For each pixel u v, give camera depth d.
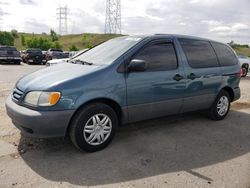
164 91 4.59
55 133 3.66
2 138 4.39
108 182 3.23
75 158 3.81
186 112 5.20
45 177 3.29
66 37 112.62
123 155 3.96
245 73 16.27
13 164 3.58
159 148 4.27
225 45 6.04
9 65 23.09
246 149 4.38
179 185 3.21
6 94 7.87
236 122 5.83
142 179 3.32
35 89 3.68
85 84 3.78
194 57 5.14
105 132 4.10
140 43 4.44
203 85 5.23
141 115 4.45
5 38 90.06
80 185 3.15
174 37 4.95
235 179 3.39
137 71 4.14
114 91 4.01
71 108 3.67
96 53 4.77
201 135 4.94
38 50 27.25
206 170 3.60
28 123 3.59
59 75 3.91
